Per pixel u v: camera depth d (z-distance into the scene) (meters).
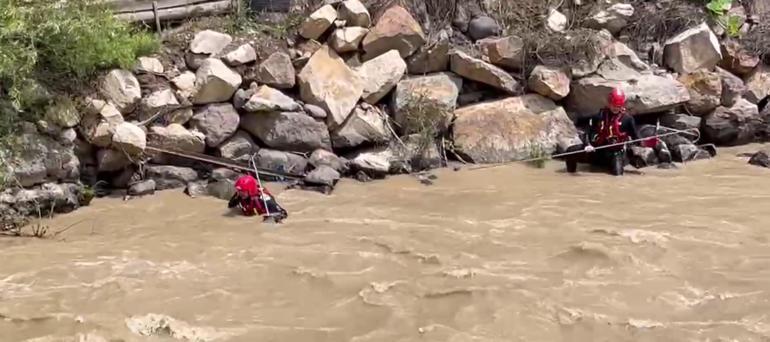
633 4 11.11
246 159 8.88
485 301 5.44
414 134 9.34
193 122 8.77
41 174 7.76
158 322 5.23
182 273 6.11
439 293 5.60
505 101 9.73
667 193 8.09
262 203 7.55
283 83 9.20
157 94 8.63
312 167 8.89
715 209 7.44
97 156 8.34
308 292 5.73
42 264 6.36
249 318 5.29
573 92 9.95
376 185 8.66
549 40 9.98
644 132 9.70
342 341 4.93
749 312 5.22
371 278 5.93
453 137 9.47
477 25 10.26
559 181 8.67
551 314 5.24
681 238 6.59
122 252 6.62
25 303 5.57
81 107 8.18
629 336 4.95
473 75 9.82
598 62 10.01
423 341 4.89
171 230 7.22
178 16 9.54
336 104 9.12
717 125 9.98
